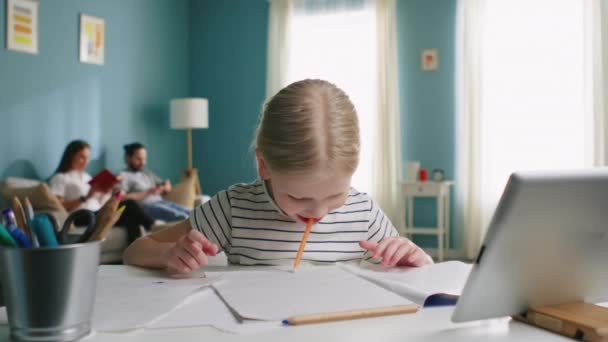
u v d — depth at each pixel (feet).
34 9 13.78
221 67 19.49
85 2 15.37
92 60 15.56
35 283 1.73
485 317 1.97
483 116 15.88
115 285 2.73
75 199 13.12
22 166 13.52
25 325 1.76
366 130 17.26
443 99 16.44
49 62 14.25
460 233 16.20
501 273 1.83
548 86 15.43
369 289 2.58
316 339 1.85
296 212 3.05
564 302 2.09
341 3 17.49
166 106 18.80
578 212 1.78
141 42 17.56
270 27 18.31
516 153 15.72
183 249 3.09
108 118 16.21
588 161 14.92
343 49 17.51
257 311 2.18
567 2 15.21
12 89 13.26
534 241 1.78
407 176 15.96
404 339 1.85
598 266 2.00
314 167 2.67
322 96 2.79
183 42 19.69
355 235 3.99
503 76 15.81
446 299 2.40
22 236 1.78
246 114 19.12
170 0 18.93
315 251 3.86
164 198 16.12
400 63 16.88
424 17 16.56
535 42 15.53
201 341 1.84
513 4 15.71
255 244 3.85
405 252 3.29
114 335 1.91
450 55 16.33
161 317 2.13
